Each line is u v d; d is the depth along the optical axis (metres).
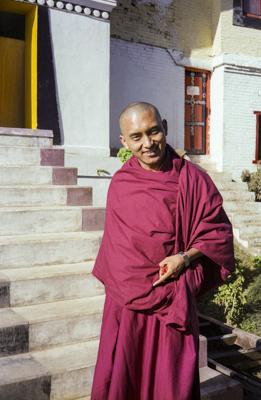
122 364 2.44
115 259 2.45
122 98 10.33
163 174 2.43
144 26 10.58
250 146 11.74
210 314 5.93
